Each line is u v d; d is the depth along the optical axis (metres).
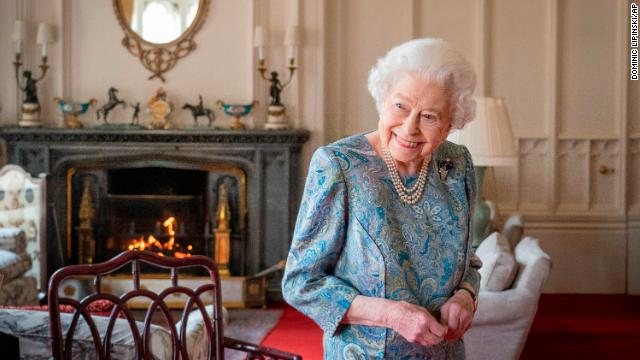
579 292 7.82
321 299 1.84
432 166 1.93
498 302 4.20
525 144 7.79
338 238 1.86
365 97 7.72
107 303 3.08
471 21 7.75
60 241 7.28
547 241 7.79
